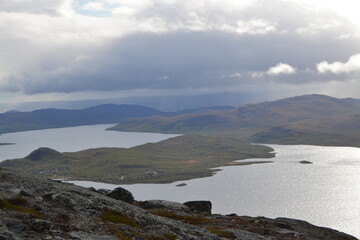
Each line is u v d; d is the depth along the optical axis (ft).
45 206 149.28
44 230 119.44
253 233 209.97
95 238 124.67
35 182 188.75
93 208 161.79
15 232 111.86
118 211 167.94
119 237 133.08
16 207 136.77
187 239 161.68
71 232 124.77
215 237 177.78
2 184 166.61
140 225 161.07
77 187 229.86
